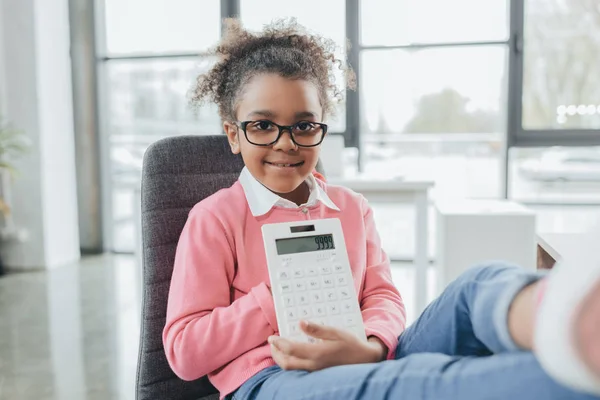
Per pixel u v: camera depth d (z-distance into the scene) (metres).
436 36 3.42
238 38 0.93
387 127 3.54
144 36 3.82
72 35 3.76
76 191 3.85
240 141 0.86
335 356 0.65
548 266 1.09
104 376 1.82
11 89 3.39
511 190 3.45
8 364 1.93
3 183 3.42
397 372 0.53
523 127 3.36
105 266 3.51
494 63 3.39
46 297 2.79
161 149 0.93
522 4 3.27
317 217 0.89
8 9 3.35
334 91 0.97
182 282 0.79
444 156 3.52
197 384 0.88
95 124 3.86
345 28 3.47
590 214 3.39
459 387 0.47
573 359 0.36
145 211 0.90
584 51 3.27
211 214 0.83
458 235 2.01
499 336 0.48
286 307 0.71
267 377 0.71
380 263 0.93
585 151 3.33
